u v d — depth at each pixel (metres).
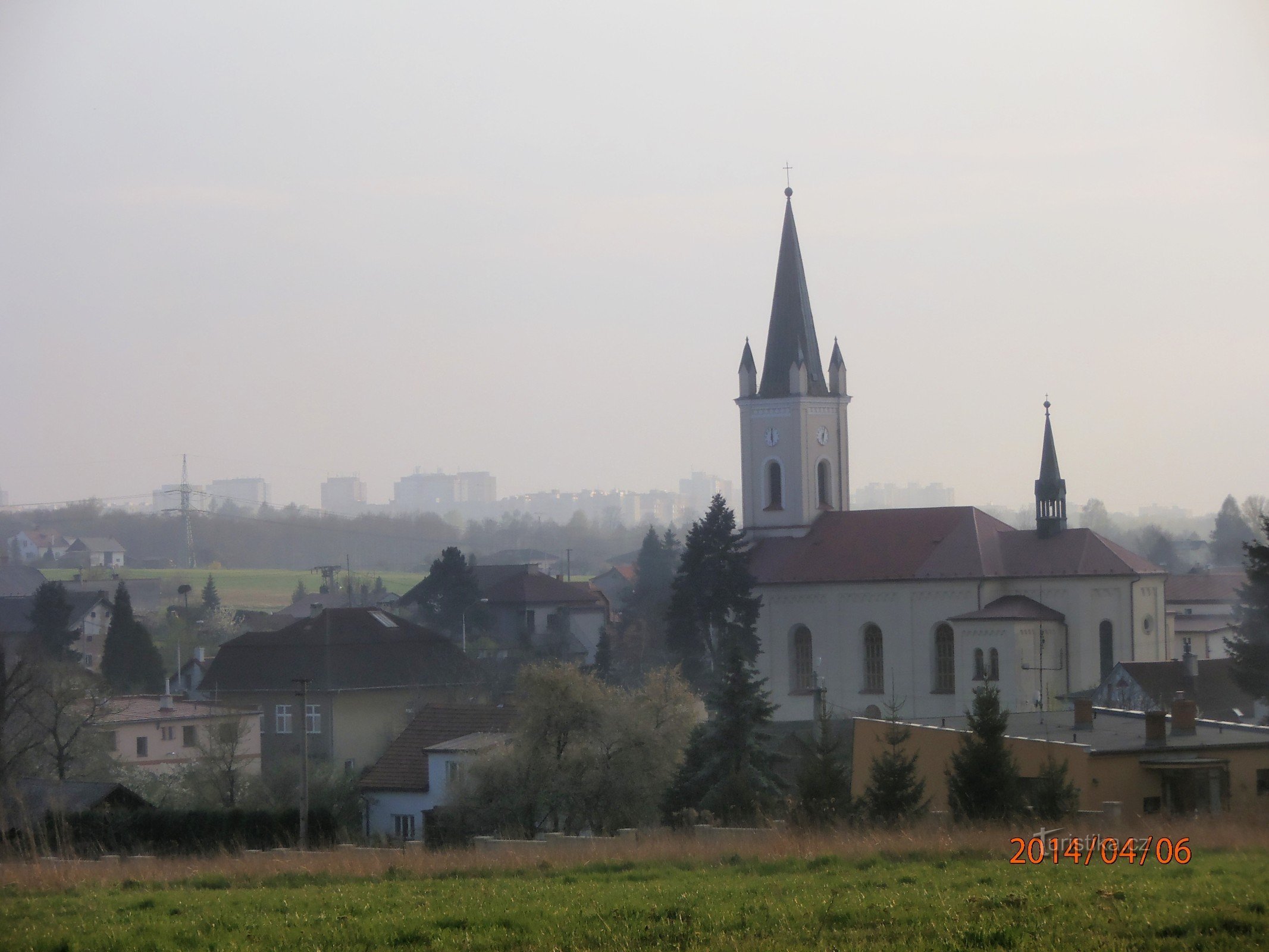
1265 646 152.00
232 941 45.66
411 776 126.69
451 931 46.00
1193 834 60.59
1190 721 90.50
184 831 96.88
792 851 59.28
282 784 126.38
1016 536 189.25
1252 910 44.59
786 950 42.16
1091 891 47.88
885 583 189.25
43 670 136.75
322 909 50.59
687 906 48.06
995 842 59.75
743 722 112.94
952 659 186.38
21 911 53.53
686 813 94.50
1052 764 75.44
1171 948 41.34
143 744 151.88
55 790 105.25
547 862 61.03
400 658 184.12
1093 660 180.62
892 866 55.34
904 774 81.44
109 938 47.00
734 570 198.50
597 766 109.94
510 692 178.62
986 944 42.28
